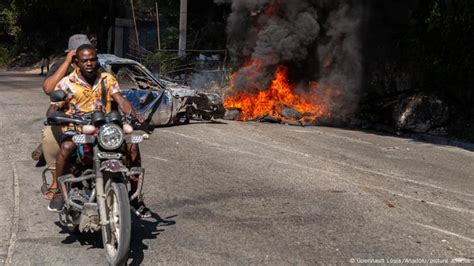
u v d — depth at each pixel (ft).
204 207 21.36
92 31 131.23
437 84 48.96
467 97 47.09
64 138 16.49
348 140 39.27
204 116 41.42
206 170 27.20
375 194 23.89
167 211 20.85
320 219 20.11
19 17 140.56
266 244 17.54
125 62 37.99
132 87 39.81
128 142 15.66
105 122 15.61
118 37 99.04
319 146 35.50
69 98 17.20
